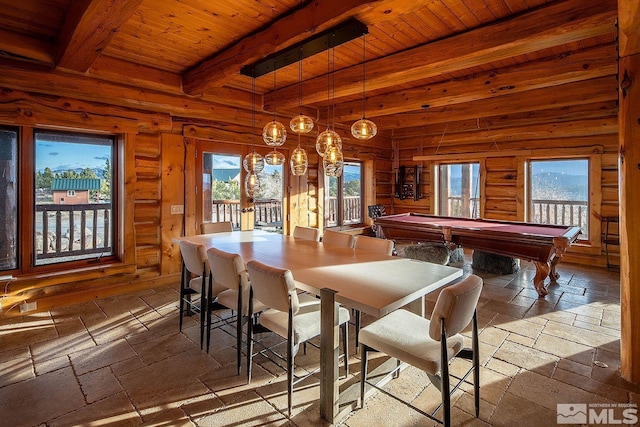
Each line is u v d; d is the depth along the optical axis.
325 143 3.40
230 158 5.11
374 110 5.30
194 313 3.52
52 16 2.81
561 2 2.56
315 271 2.38
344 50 3.51
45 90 3.47
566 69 3.61
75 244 3.96
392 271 2.38
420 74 3.58
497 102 5.29
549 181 6.26
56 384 2.30
